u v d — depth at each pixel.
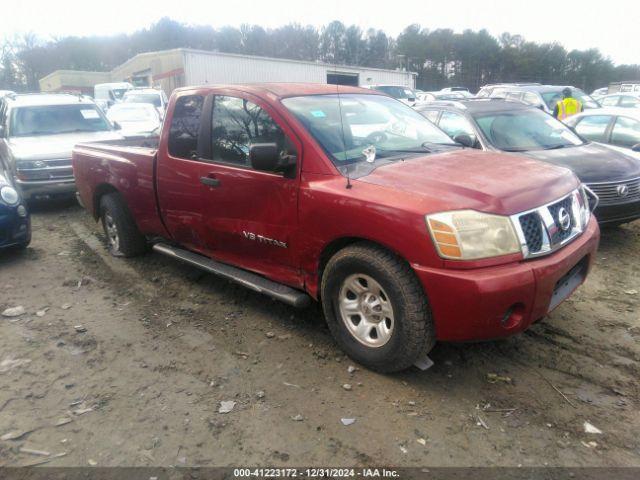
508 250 2.91
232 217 4.03
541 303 3.01
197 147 4.33
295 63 25.47
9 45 69.19
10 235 5.73
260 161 3.39
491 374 3.35
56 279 5.26
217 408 3.10
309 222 3.45
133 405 3.15
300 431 2.88
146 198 4.94
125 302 4.66
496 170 3.44
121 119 15.04
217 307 4.48
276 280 3.91
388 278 3.07
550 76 82.88
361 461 2.65
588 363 3.46
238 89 4.07
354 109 4.11
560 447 2.72
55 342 3.95
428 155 3.82
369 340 3.37
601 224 5.61
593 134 8.04
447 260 2.85
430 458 2.66
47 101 9.79
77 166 6.04
